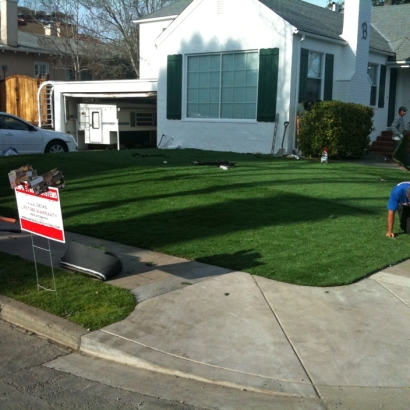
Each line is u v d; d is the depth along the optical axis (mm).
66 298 5871
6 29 32250
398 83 21156
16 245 7949
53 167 13586
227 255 7270
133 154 15695
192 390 4324
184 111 19047
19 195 6191
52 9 33750
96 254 6602
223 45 17672
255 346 4883
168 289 6145
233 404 4121
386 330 5211
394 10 23750
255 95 17344
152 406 4113
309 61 17266
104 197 10531
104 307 5645
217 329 5203
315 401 4133
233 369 4520
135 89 21156
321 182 11641
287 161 14914
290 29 16141
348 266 6848
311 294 6039
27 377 4582
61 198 10617
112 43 33562
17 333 5477
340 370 4508
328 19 20281
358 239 7945
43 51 33969
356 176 12594
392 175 13039
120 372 4637
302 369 4516
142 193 10703
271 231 8289
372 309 5684
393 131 16891
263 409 4051
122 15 32969
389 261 7059
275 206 9648
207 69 18328
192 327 5242
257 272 6652
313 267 6797
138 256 7320
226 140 17984
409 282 6434
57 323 5309
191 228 8500
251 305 5734
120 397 4246
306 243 7738
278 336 5066
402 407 4043
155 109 24000
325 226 8555
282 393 4219
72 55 33219
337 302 5840
